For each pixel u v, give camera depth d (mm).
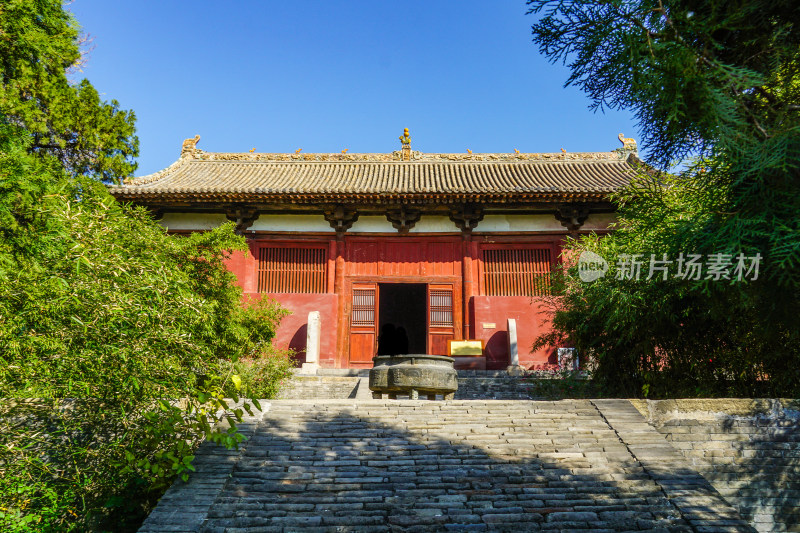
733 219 5590
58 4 10539
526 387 16188
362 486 6277
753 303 6266
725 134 5273
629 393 11703
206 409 7098
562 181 20969
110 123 15656
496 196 19016
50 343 5977
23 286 6340
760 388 10555
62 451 6320
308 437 7457
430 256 20688
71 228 7039
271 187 20594
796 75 5754
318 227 20703
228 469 6488
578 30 5801
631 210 8461
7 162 8328
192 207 20234
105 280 6508
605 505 5938
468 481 6414
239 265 19891
